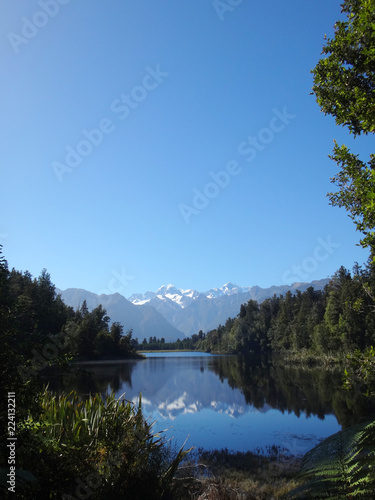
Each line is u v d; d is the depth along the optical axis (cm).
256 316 12950
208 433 1545
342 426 1611
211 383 3691
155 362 8438
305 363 5647
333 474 328
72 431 533
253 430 1598
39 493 402
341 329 4744
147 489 497
